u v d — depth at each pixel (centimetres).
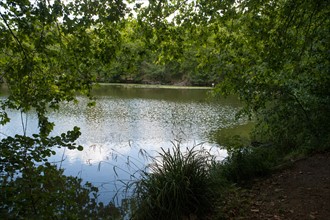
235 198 456
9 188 296
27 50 377
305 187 498
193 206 408
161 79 4959
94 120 1556
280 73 689
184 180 415
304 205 430
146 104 2289
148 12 400
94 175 708
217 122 1557
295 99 764
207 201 412
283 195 473
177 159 447
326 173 552
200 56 553
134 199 441
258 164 580
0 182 319
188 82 4666
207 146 1037
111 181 660
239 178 560
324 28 590
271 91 748
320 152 675
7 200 290
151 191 412
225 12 441
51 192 328
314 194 466
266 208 430
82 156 881
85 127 1371
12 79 395
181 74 4903
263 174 582
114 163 809
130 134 1245
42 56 388
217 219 396
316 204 430
